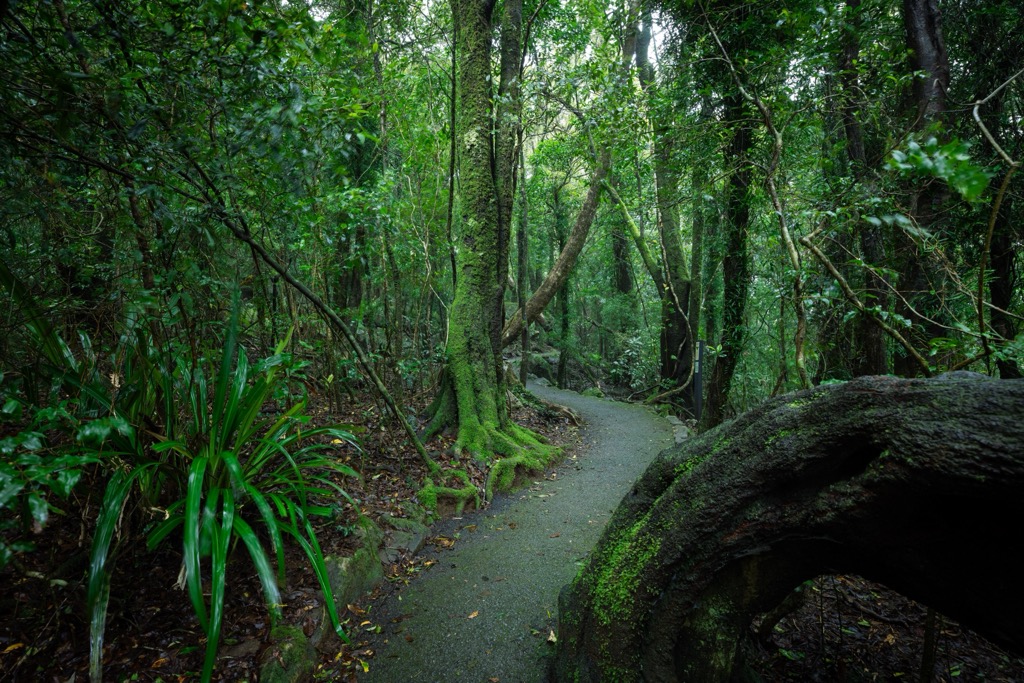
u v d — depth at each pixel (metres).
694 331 12.09
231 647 2.42
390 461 4.84
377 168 7.71
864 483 1.28
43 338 2.38
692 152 5.32
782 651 2.46
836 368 4.86
